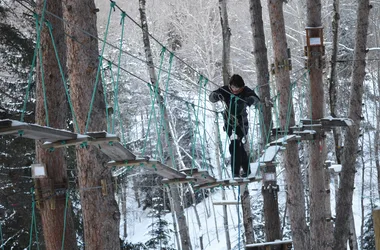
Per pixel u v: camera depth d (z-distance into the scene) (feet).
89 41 30.42
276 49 41.24
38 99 32.91
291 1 96.73
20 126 15.58
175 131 87.20
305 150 85.10
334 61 58.18
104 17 95.86
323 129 38.01
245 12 103.30
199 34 97.91
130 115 91.66
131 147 88.99
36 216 52.44
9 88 55.36
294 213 41.88
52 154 31.86
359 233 93.09
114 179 31.76
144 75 92.48
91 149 30.63
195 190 30.01
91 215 30.53
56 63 32.71
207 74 96.63
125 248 76.74
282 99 41.06
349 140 48.21
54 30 32.65
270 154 31.48
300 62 94.32
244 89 28.99
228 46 58.29
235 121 28.76
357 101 48.01
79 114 30.27
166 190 90.17
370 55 99.19
